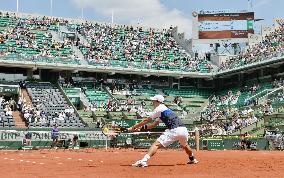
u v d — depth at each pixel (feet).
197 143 97.25
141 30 209.67
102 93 170.30
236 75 183.83
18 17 188.14
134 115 157.17
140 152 85.51
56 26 188.96
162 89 184.96
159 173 31.81
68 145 128.26
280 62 156.15
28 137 125.49
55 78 167.94
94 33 193.88
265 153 76.38
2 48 159.22
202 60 195.52
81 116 151.02
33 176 29.84
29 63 154.51
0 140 121.19
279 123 127.44
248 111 150.51
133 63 173.88
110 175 30.30
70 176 29.68
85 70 164.66
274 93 154.30
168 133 38.37
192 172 32.78
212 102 182.70
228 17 200.64
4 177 29.22
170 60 188.55
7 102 147.23
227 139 114.52
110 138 135.33
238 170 34.78
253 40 199.00
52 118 143.74
